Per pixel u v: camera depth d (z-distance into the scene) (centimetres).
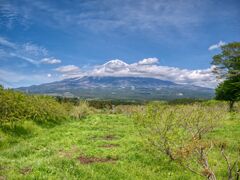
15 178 1093
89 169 1357
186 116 1914
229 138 2317
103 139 2383
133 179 1302
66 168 1294
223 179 1182
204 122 2039
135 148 1889
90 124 3559
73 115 4422
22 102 2888
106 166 1438
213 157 1644
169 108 1839
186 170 1438
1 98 2509
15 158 1645
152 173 1418
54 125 3428
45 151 1784
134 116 1838
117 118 4328
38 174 1141
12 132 2438
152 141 1672
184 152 1132
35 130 2775
